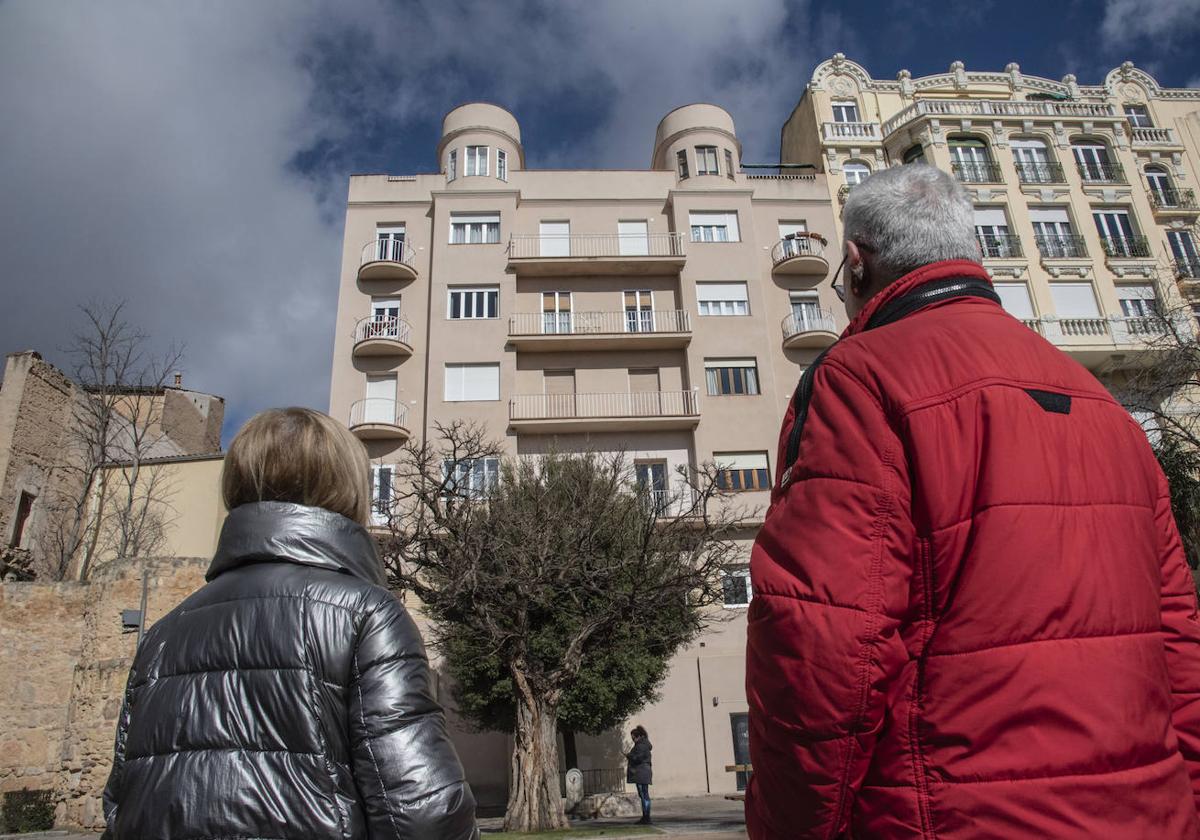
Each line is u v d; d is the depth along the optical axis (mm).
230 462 2047
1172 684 1549
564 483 19938
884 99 35312
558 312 30812
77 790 17391
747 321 30281
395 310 30359
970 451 1404
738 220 32062
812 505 1471
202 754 1631
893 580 1378
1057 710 1222
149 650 1833
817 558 1410
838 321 30875
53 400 30547
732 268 31188
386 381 29359
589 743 23859
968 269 1751
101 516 26828
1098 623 1300
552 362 29953
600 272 31156
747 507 27344
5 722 18906
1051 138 33344
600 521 17891
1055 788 1189
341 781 1632
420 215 31844
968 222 1837
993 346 1521
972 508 1374
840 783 1332
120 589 18625
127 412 33625
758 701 1447
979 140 33438
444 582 16469
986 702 1256
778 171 35562
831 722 1316
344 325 29922
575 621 17578
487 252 30859
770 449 28594
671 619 19625
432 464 21812
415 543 16766
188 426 36219
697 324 30156
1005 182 32156
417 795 1600
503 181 32625
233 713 1655
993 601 1294
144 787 1640
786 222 32625
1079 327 29578
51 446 30125
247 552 1851
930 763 1282
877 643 1330
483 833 14508
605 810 20469
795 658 1364
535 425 28000
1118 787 1200
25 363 29266
